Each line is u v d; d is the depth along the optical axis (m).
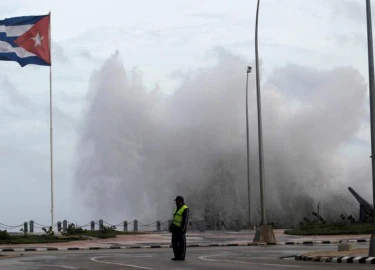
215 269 19.06
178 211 23.91
